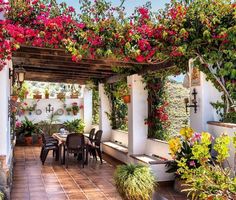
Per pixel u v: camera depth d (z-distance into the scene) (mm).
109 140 10453
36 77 11219
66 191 5566
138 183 4363
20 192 5477
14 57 6699
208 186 3068
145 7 4648
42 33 4289
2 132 4672
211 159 3891
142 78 7414
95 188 5777
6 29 4078
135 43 4613
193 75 5223
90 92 13375
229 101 4801
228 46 4473
